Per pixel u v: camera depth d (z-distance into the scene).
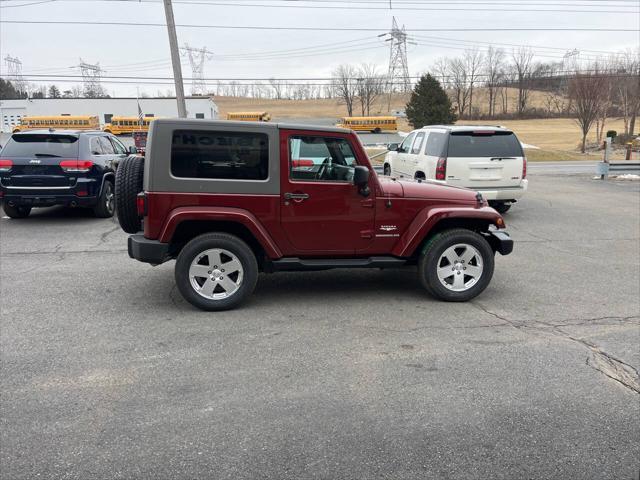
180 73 22.09
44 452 2.94
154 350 4.29
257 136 5.07
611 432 3.20
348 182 5.29
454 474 2.80
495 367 4.04
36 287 5.98
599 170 18.94
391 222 5.45
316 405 3.46
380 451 2.99
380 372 3.94
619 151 42.88
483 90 102.44
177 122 4.95
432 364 4.08
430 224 5.43
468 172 9.88
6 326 4.78
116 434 3.12
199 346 4.38
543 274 6.83
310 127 5.17
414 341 4.54
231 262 5.18
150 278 6.36
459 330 4.80
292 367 4.01
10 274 6.51
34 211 11.53
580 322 5.05
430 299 5.71
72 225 9.88
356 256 5.50
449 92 98.56
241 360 4.12
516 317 5.17
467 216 5.52
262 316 5.11
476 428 3.22
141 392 3.61
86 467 2.82
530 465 2.88
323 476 2.77
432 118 51.66
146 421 3.25
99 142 10.86
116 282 6.19
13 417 3.29
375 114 88.94
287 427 3.21
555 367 4.05
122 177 5.20
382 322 4.98
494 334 4.71
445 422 3.28
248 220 5.09
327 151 5.25
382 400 3.53
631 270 7.06
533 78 86.94
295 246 5.31
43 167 9.65
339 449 3.00
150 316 5.07
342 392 3.63
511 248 5.72
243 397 3.56
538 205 12.82
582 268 7.14
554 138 57.28
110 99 58.66
